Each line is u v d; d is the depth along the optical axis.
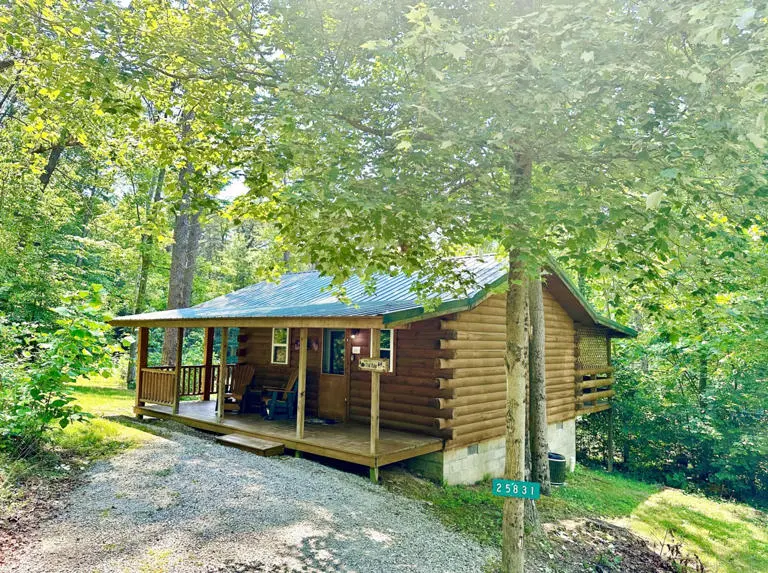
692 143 3.83
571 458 13.59
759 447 12.47
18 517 5.01
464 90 4.20
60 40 4.54
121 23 4.65
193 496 6.09
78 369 6.21
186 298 19.88
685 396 14.97
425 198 4.80
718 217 5.22
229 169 5.16
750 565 7.84
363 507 6.61
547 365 12.68
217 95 5.18
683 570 6.91
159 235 5.52
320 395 11.49
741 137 3.49
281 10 4.81
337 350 11.41
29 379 6.06
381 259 5.77
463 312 9.89
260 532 5.33
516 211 4.16
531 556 6.40
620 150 4.33
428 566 5.30
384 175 4.48
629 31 3.73
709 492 13.56
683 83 3.89
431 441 8.98
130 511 5.49
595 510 9.21
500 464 10.68
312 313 8.53
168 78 5.21
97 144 9.76
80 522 5.11
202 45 5.15
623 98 4.16
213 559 4.66
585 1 3.83
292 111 4.23
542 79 3.88
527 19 4.19
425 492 8.20
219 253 31.78
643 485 13.08
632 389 15.59
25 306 12.88
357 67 5.41
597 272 4.93
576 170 4.58
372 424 8.02
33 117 6.07
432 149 4.64
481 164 4.70
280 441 9.12
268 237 25.14
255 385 12.82
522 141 4.69
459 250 7.82
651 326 14.80
